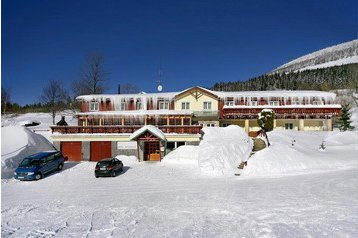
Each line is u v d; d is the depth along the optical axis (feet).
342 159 84.28
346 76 353.51
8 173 83.56
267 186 60.95
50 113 231.91
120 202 54.49
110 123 127.95
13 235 39.47
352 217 38.58
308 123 145.59
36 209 51.65
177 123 126.31
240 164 85.20
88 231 39.83
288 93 150.71
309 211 42.34
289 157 81.61
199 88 144.97
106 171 79.61
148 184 70.18
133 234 37.99
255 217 41.55
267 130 129.59
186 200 53.47
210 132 114.11
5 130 108.68
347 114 157.79
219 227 38.78
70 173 86.63
